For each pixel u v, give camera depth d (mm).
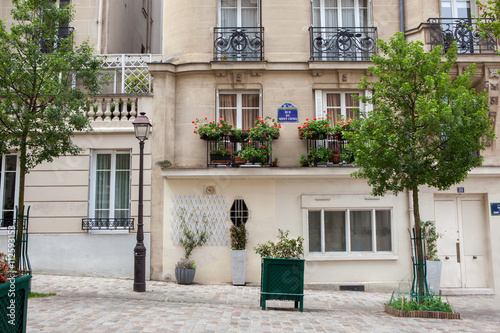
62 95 9203
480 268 12062
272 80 12281
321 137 11648
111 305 8102
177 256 11594
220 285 11250
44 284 10227
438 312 8117
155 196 11789
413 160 8312
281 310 8391
